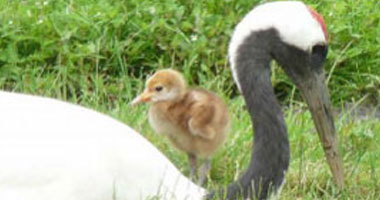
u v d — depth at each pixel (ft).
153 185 36.11
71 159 34.96
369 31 52.34
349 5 53.01
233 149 42.70
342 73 51.39
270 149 37.40
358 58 51.57
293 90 49.29
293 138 44.21
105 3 50.90
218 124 40.70
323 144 39.73
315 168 42.01
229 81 49.65
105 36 49.80
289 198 40.42
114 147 35.68
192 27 50.62
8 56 48.73
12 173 34.60
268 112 37.68
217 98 41.42
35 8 50.65
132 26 50.29
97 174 35.01
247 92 37.96
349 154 43.70
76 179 34.76
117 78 49.08
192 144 40.96
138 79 48.93
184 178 37.22
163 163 36.76
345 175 41.78
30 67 48.80
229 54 38.55
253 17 38.42
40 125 35.53
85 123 36.04
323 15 52.11
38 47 49.65
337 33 51.70
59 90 47.32
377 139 45.55
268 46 38.24
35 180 34.63
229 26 50.55
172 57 49.90
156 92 40.83
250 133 43.91
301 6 38.93
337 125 46.16
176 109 40.70
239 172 41.22
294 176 41.57
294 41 38.47
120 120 44.11
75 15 50.01
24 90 47.29
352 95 51.11
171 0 51.13
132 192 35.68
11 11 50.47
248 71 37.99
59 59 48.85
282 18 38.40
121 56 49.70
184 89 40.91
